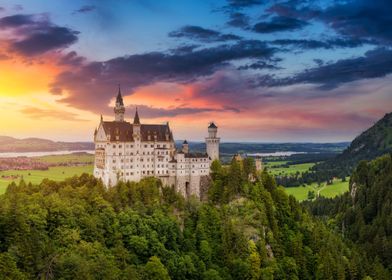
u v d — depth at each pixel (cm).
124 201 19850
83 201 18425
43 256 13775
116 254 16012
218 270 17788
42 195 18600
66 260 13612
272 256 19788
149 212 19388
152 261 16125
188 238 19025
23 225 14500
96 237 16712
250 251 18900
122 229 17712
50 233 15900
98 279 13738
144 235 17788
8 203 15738
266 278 18088
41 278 12850
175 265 17112
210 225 19962
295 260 19988
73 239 15512
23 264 13125
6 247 13788
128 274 14562
